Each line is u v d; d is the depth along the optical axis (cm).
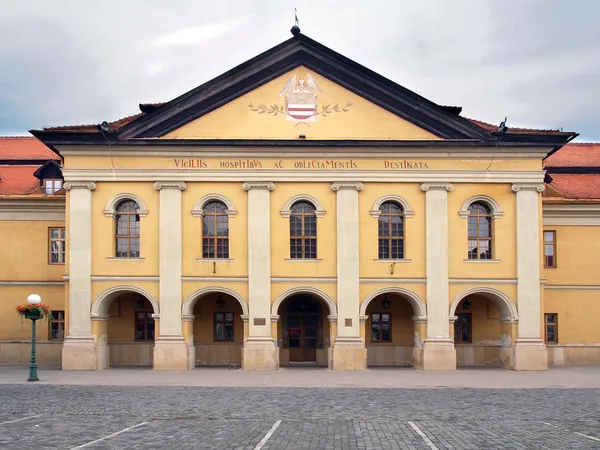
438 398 2347
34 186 4000
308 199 3391
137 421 1812
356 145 3375
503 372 3262
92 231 3384
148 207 3394
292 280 3369
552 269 3847
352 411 2020
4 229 3856
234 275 3372
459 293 3388
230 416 1911
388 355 3606
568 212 3869
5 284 3828
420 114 3416
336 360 3319
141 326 3641
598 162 4272
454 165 3412
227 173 3384
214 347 3600
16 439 1533
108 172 3384
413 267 3388
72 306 3350
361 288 3378
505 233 3419
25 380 2898
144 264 3375
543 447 1431
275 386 2697
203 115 3409
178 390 2566
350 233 3375
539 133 3384
